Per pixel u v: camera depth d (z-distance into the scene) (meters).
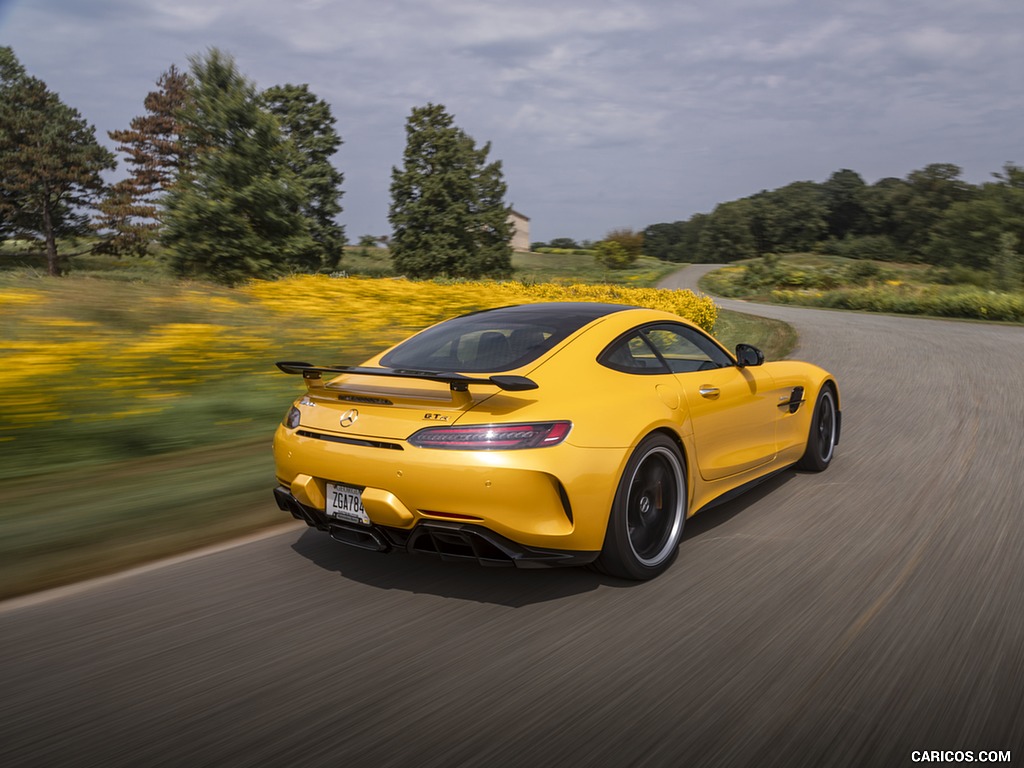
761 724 2.12
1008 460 5.39
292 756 2.01
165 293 9.27
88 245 77.44
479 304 12.15
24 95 72.06
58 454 5.11
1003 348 14.87
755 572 3.33
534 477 2.85
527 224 135.88
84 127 73.19
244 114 34.56
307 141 64.12
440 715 2.20
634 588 3.19
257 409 6.12
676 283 85.06
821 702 2.23
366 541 3.24
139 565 3.52
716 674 2.41
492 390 3.01
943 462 5.37
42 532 3.82
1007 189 100.25
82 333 6.94
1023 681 2.33
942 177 151.50
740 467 4.09
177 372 6.30
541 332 3.53
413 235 64.06
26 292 8.20
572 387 3.16
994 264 57.94
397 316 10.15
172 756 2.01
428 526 2.94
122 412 5.46
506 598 3.10
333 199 64.56
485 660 2.55
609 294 19.88
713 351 4.18
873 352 14.12
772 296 53.53
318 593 3.17
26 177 67.06
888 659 2.49
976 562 3.39
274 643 2.70
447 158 63.84
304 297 11.52
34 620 2.91
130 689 2.38
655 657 2.54
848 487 4.74
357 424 3.13
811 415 4.95
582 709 2.22
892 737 2.04
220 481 4.72
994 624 2.74
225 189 33.56
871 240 159.00
